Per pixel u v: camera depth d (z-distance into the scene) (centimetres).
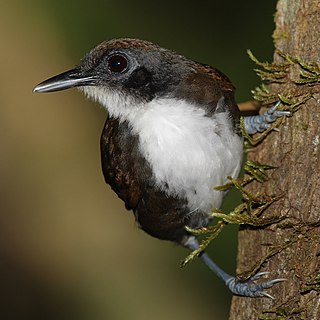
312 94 768
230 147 870
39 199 1532
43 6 1499
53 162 1548
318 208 747
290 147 785
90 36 1462
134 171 905
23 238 1509
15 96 1562
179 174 880
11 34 1521
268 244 788
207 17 1420
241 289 800
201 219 934
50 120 1566
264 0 1403
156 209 932
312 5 786
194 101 870
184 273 1441
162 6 1430
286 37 818
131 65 910
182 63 901
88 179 1541
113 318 1441
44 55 1530
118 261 1485
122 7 1437
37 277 1488
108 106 929
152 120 877
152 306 1434
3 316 1469
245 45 1400
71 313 1462
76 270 1490
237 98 1379
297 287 754
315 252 743
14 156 1552
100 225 1511
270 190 798
